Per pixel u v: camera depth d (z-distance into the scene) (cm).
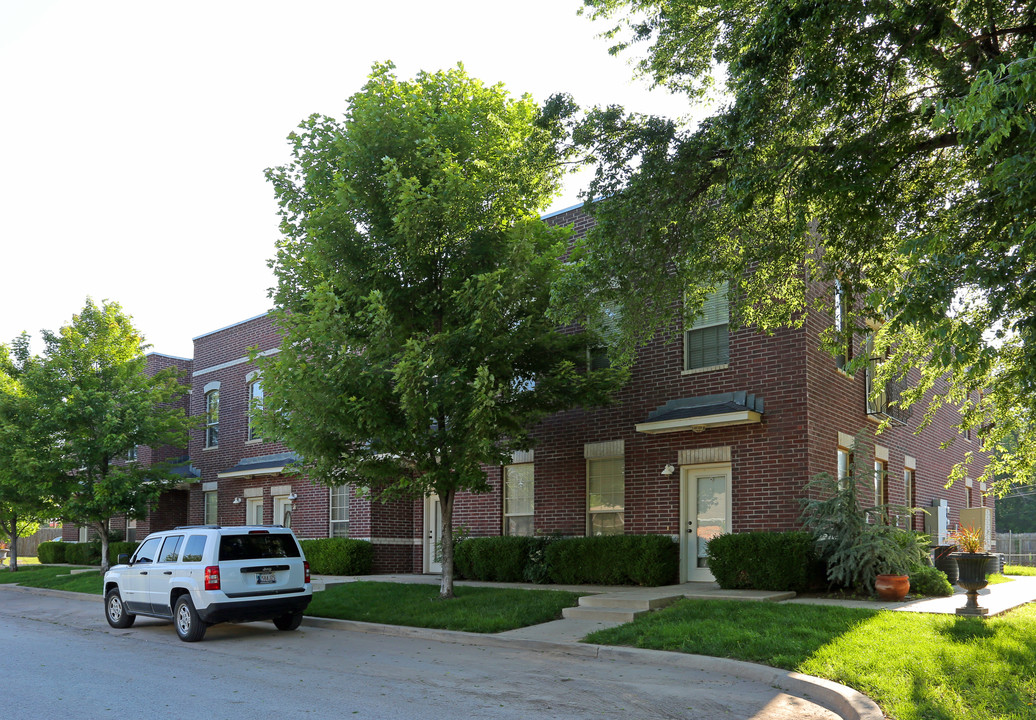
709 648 986
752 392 1581
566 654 1070
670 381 1697
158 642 1260
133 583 1410
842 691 766
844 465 1678
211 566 1241
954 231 934
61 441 2416
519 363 1514
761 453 1553
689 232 1205
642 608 1308
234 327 2822
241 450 2708
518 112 1472
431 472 1402
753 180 1014
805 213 1052
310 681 906
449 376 1302
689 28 1179
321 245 1380
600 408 1798
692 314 1344
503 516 1964
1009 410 1315
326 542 2175
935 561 1839
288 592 1312
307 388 1325
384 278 1416
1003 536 3016
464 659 1045
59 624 1560
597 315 1268
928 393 2236
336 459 1438
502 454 1506
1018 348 1082
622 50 1269
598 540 1658
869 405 1800
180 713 759
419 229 1337
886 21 956
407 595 1552
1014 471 1412
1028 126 700
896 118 1013
